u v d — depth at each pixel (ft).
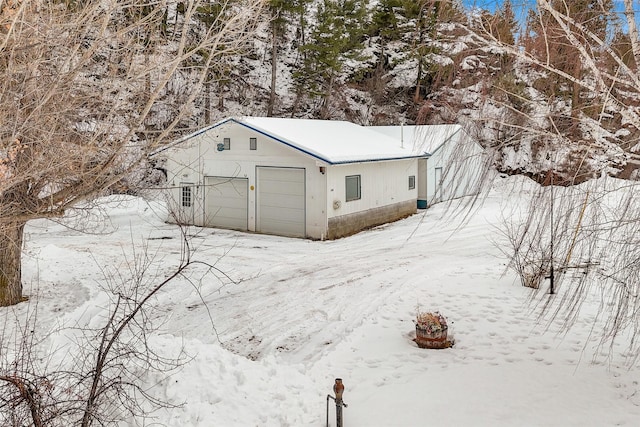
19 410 12.38
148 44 21.86
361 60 91.66
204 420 15.90
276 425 16.30
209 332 26.89
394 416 17.02
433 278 34.53
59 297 32.99
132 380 15.52
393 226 61.57
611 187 15.53
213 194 61.82
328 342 24.58
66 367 17.02
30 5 17.66
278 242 53.21
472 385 19.08
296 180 55.62
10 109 16.92
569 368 20.35
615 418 16.52
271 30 85.61
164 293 33.55
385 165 63.72
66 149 18.62
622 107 14.76
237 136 59.21
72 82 18.60
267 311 29.84
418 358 21.84
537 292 27.37
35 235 55.93
